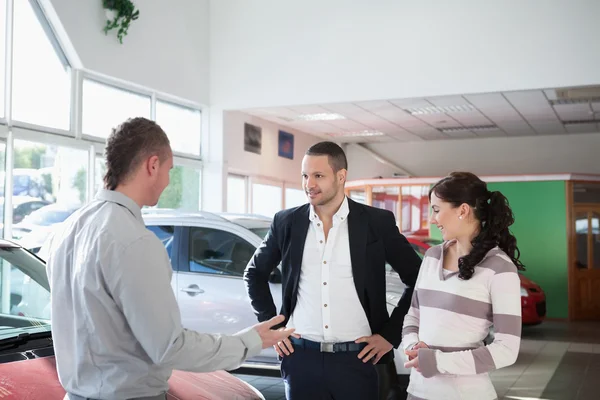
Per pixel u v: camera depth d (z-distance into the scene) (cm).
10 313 281
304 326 277
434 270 231
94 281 177
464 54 1027
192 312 547
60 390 227
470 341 220
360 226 278
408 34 1059
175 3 1088
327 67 1111
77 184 902
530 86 989
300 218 285
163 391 190
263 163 1337
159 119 1088
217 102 1178
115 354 179
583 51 962
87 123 923
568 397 587
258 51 1155
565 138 1598
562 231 1190
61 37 867
